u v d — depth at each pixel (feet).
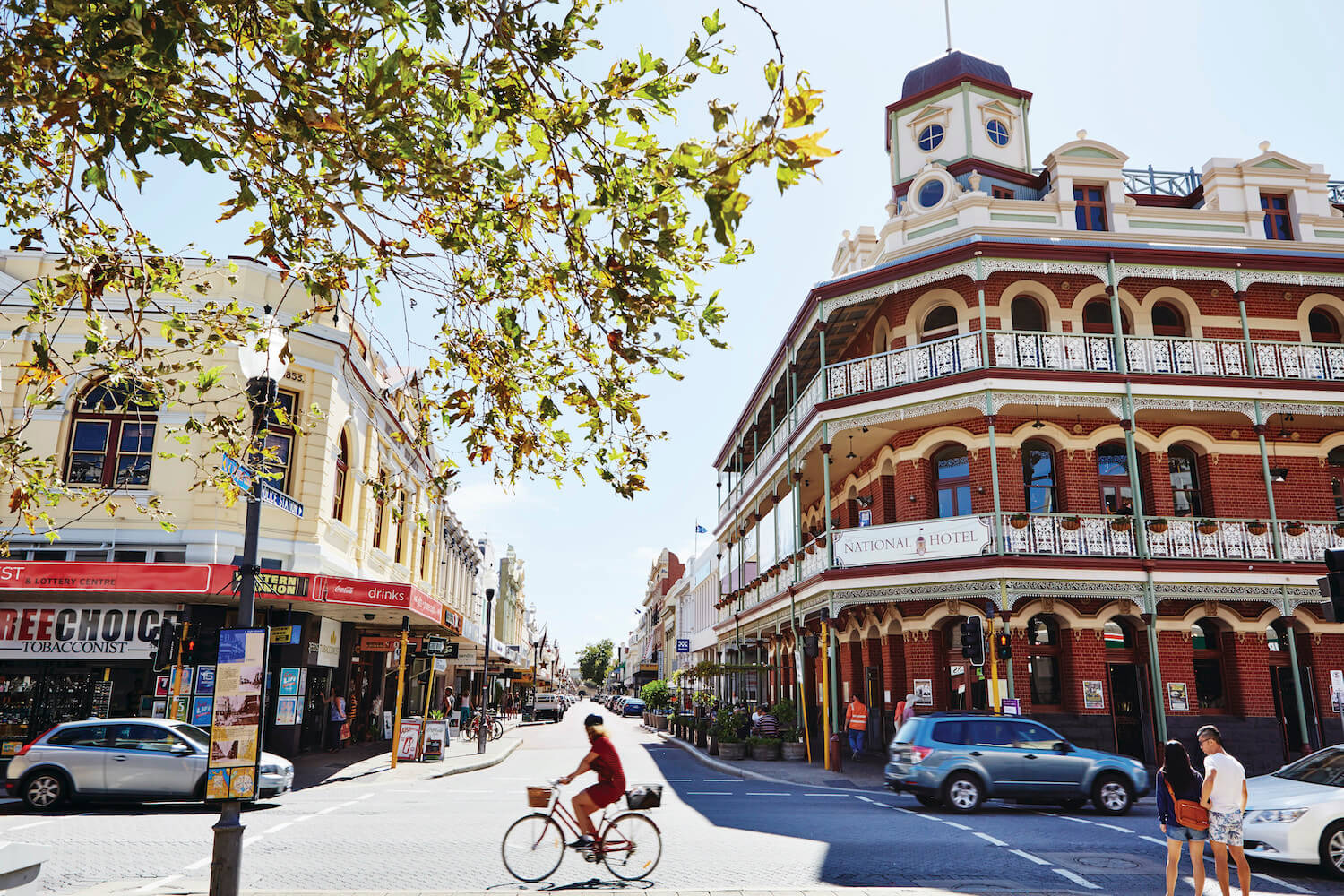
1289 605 61.57
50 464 22.39
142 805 46.06
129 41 13.53
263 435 24.32
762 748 73.61
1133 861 33.09
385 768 67.21
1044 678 65.57
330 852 33.65
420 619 75.20
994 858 33.01
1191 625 65.82
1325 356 67.26
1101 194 77.66
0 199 18.89
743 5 14.03
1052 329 70.13
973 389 64.23
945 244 73.87
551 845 29.22
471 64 15.99
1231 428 69.77
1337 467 70.85
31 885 26.89
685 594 215.51
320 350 68.74
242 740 22.95
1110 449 69.92
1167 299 71.82
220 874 22.38
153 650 60.34
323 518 68.08
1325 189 78.54
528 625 323.57
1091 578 61.41
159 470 62.49
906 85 87.40
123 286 20.43
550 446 21.21
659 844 29.68
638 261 15.80
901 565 64.54
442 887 27.76
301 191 18.06
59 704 60.34
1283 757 63.67
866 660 79.56
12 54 14.88
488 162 16.88
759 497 97.76
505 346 20.59
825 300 72.74
